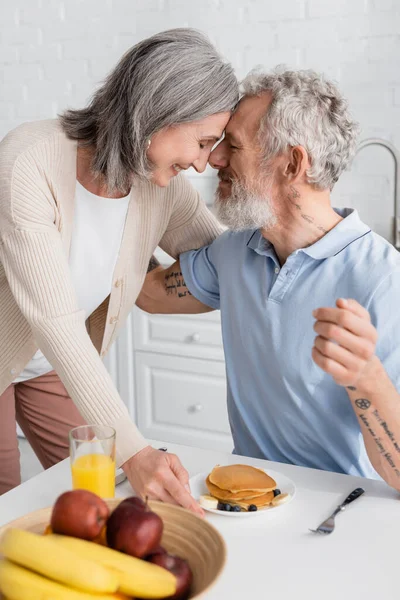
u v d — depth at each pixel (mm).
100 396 1271
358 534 1055
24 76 3508
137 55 1327
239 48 3102
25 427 1956
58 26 3387
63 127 1462
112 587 745
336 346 1063
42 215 1364
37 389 1887
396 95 2902
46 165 1402
